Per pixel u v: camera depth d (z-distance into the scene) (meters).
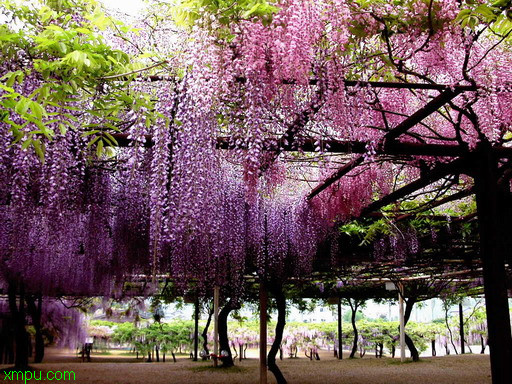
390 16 2.42
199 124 2.82
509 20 2.27
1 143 2.79
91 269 5.44
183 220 2.86
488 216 3.23
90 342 14.75
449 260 7.54
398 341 15.62
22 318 9.72
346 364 12.20
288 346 15.44
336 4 2.29
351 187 4.61
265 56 2.45
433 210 6.01
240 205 4.74
